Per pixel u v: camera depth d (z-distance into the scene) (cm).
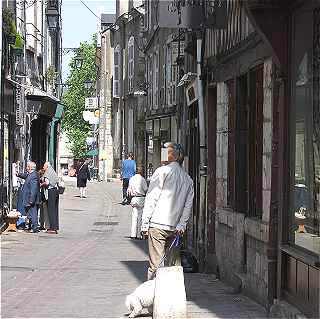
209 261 1413
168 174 1055
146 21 3606
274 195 958
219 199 1331
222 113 1311
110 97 5719
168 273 880
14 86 2262
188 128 1747
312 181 838
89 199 3575
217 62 1327
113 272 1383
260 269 1028
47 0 3178
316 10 832
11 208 2231
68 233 2136
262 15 922
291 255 894
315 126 834
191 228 1616
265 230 995
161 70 3044
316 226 816
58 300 1087
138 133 4209
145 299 944
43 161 3225
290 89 932
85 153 7319
